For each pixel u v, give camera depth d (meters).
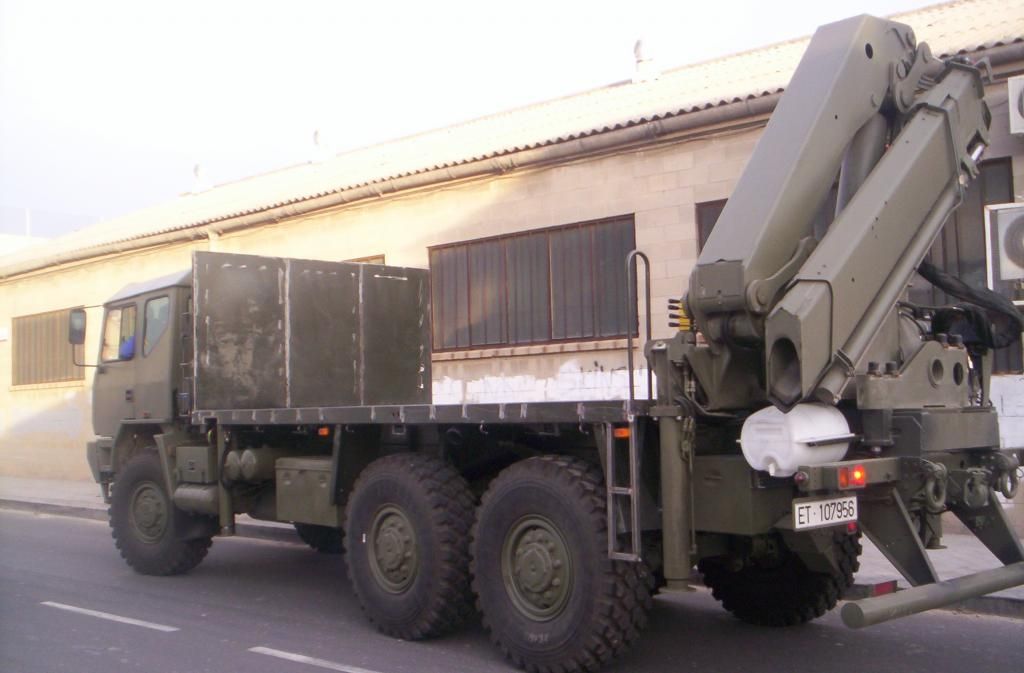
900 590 5.15
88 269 19.86
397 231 14.62
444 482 6.63
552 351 12.59
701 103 11.18
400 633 6.79
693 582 6.93
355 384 9.49
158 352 9.26
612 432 5.62
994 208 8.79
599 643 5.59
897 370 5.58
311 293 9.23
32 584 9.12
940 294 9.57
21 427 21.14
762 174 5.71
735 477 5.42
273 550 11.20
